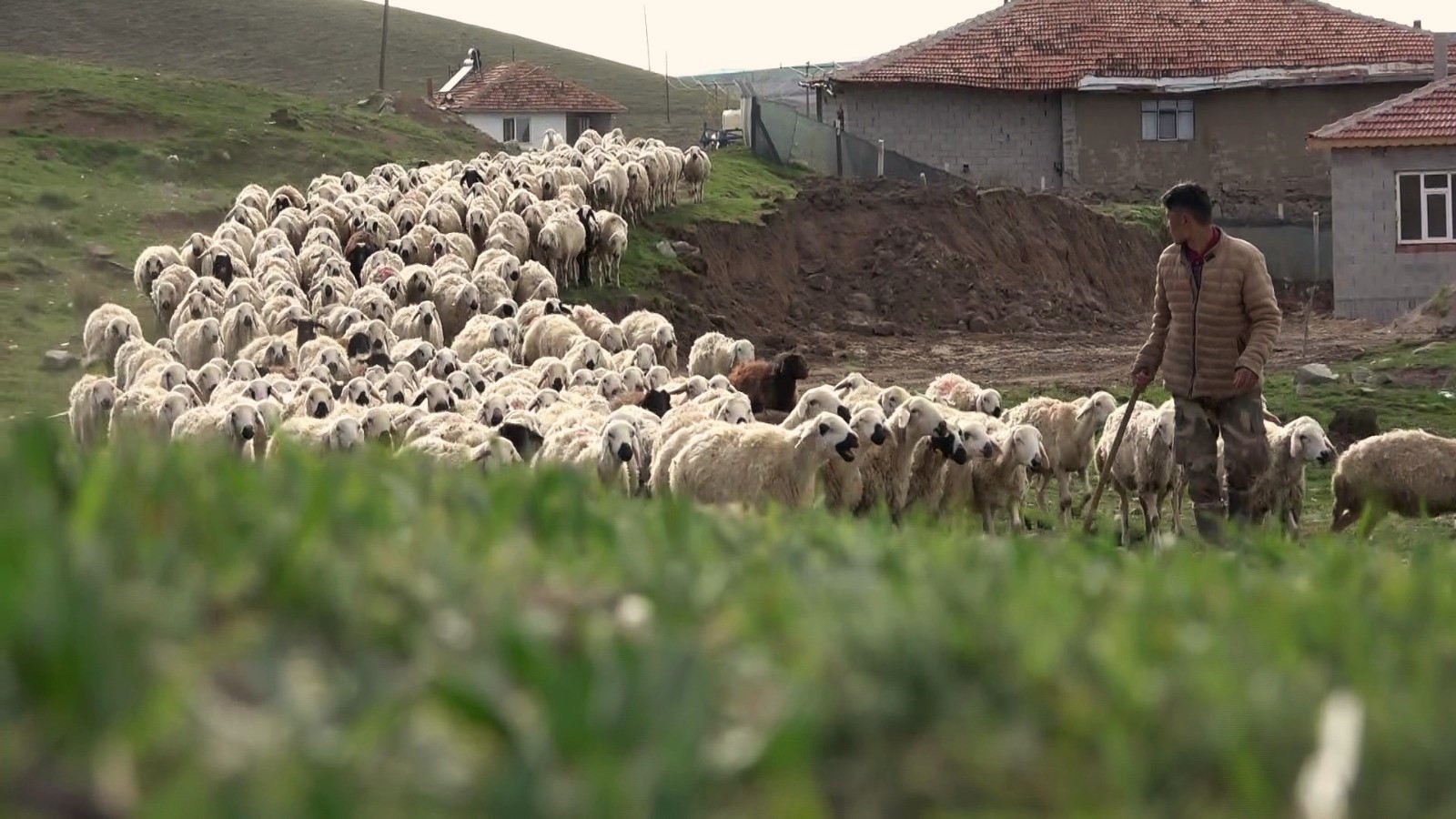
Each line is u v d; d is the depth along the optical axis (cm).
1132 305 4328
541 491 549
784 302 3566
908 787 335
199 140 3956
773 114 4750
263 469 606
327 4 11106
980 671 384
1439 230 3678
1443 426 2197
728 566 478
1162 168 5162
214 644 355
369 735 310
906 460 1469
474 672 343
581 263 3173
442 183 3488
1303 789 333
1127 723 361
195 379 1970
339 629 379
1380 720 363
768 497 1293
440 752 318
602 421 1562
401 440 1576
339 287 2638
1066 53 5250
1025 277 3956
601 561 459
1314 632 444
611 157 3709
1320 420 2214
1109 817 324
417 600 396
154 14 10188
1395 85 5072
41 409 2123
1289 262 4406
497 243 2959
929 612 409
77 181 3525
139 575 386
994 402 1834
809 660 367
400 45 10519
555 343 2409
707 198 3912
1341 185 3709
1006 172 5209
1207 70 5169
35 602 325
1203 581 541
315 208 3083
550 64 11112
